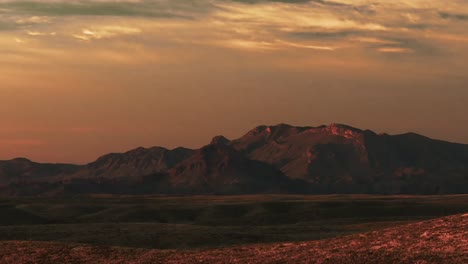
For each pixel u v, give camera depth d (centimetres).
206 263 5084
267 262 4769
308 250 5238
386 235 5412
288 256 4947
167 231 8806
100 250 5991
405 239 5106
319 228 10212
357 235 5697
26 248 6159
